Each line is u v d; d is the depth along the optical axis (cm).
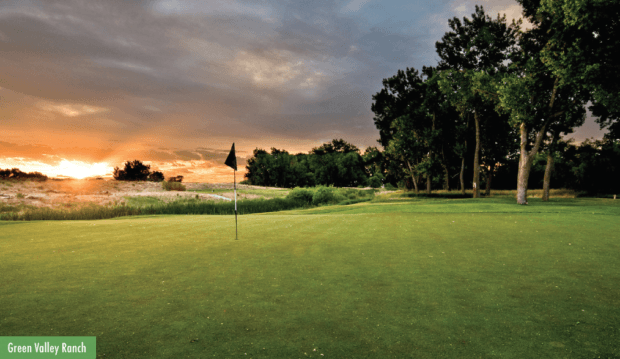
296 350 350
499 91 2628
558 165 5144
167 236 1082
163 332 395
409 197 4356
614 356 335
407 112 5062
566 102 2470
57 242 989
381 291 538
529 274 627
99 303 492
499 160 4494
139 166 8525
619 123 3041
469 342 366
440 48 3703
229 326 411
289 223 1403
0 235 1122
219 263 729
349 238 1015
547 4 2125
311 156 12794
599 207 2050
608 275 619
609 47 1917
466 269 664
